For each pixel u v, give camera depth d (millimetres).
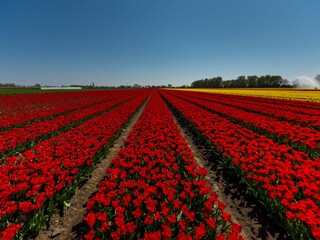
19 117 16938
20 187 5398
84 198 6625
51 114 20297
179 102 32688
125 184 5777
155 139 10828
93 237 4109
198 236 3920
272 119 16266
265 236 5125
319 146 9773
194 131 15055
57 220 5559
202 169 6652
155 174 6645
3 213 4473
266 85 140750
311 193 5332
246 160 7367
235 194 6938
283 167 6965
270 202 5516
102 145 9930
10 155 9656
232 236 3799
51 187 5430
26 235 4680
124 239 4176
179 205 4828
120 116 17906
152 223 4523
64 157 7867
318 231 3928
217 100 37094
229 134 11672
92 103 32500
